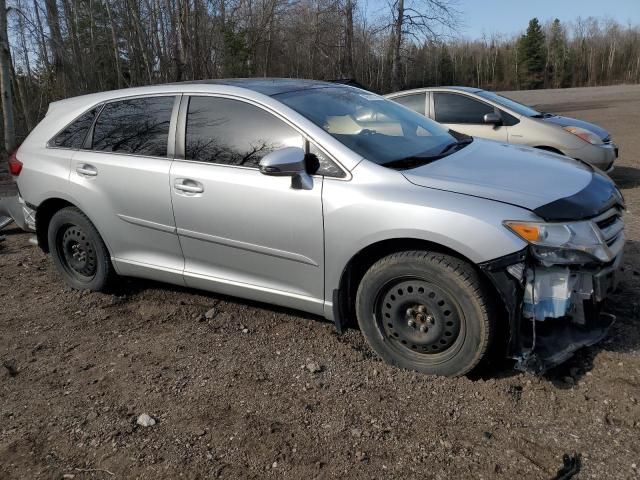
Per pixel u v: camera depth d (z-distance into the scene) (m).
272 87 4.00
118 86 22.30
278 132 3.64
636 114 20.98
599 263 3.03
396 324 3.33
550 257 2.93
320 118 3.66
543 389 3.07
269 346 3.75
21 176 4.90
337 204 3.33
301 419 2.97
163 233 4.13
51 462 2.76
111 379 3.46
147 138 4.19
